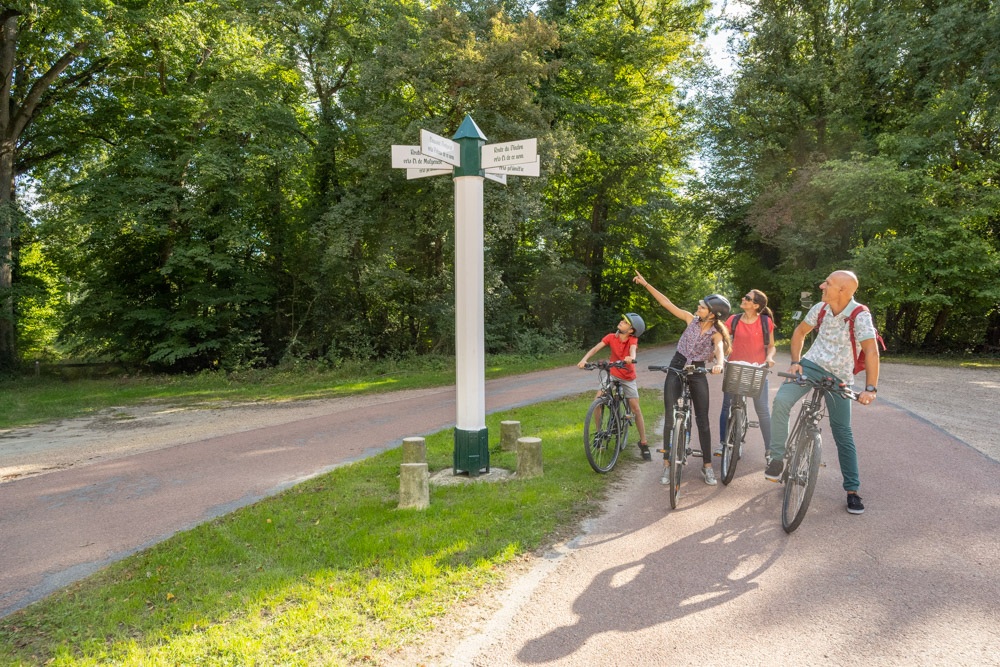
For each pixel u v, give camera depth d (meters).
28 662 2.89
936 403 9.99
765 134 25.98
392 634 2.98
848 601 3.17
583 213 30.75
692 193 30.52
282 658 2.79
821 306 4.39
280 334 24.02
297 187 22.75
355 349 20.70
